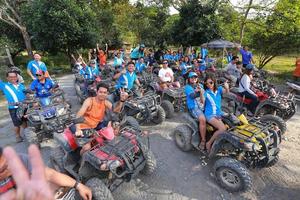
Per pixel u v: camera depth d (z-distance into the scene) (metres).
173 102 7.75
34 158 0.74
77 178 3.62
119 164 3.38
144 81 9.60
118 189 4.03
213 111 4.54
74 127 4.00
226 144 4.29
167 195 3.88
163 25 29.95
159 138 5.95
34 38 18.42
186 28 17.52
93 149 3.59
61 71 19.45
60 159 4.03
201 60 12.70
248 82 6.41
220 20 16.80
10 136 6.40
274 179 4.24
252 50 15.59
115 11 30.41
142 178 4.31
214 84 4.56
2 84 5.64
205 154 4.55
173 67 12.23
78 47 19.30
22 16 18.44
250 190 3.79
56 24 16.72
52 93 6.82
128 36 38.69
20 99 5.82
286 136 5.91
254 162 4.00
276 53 14.76
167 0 23.22
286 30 13.11
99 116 4.11
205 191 3.95
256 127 4.21
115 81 8.84
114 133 3.93
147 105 6.32
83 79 9.38
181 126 5.15
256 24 14.53
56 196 2.22
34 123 5.40
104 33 27.34
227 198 3.78
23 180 0.68
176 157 5.02
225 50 18.47
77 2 18.27
